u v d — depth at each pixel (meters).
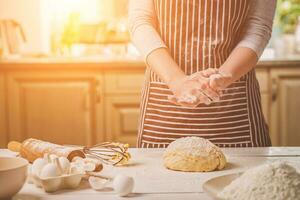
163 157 1.19
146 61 1.43
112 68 2.85
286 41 3.23
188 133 1.49
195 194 0.97
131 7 1.53
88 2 3.40
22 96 2.89
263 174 0.87
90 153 1.23
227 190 0.88
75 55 3.20
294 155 1.26
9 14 3.23
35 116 2.91
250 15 1.51
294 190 0.84
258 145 1.52
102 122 2.90
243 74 1.41
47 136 2.92
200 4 1.50
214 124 1.49
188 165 1.13
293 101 2.89
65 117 2.90
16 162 0.99
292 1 3.40
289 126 2.91
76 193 0.98
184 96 1.29
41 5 3.26
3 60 2.86
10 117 2.90
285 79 2.88
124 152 1.19
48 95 2.88
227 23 1.51
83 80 2.87
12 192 0.92
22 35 3.19
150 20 1.51
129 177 0.97
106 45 3.26
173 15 1.52
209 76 1.32
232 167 1.16
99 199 0.95
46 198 0.96
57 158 1.04
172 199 0.94
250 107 1.52
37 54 3.09
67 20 3.28
